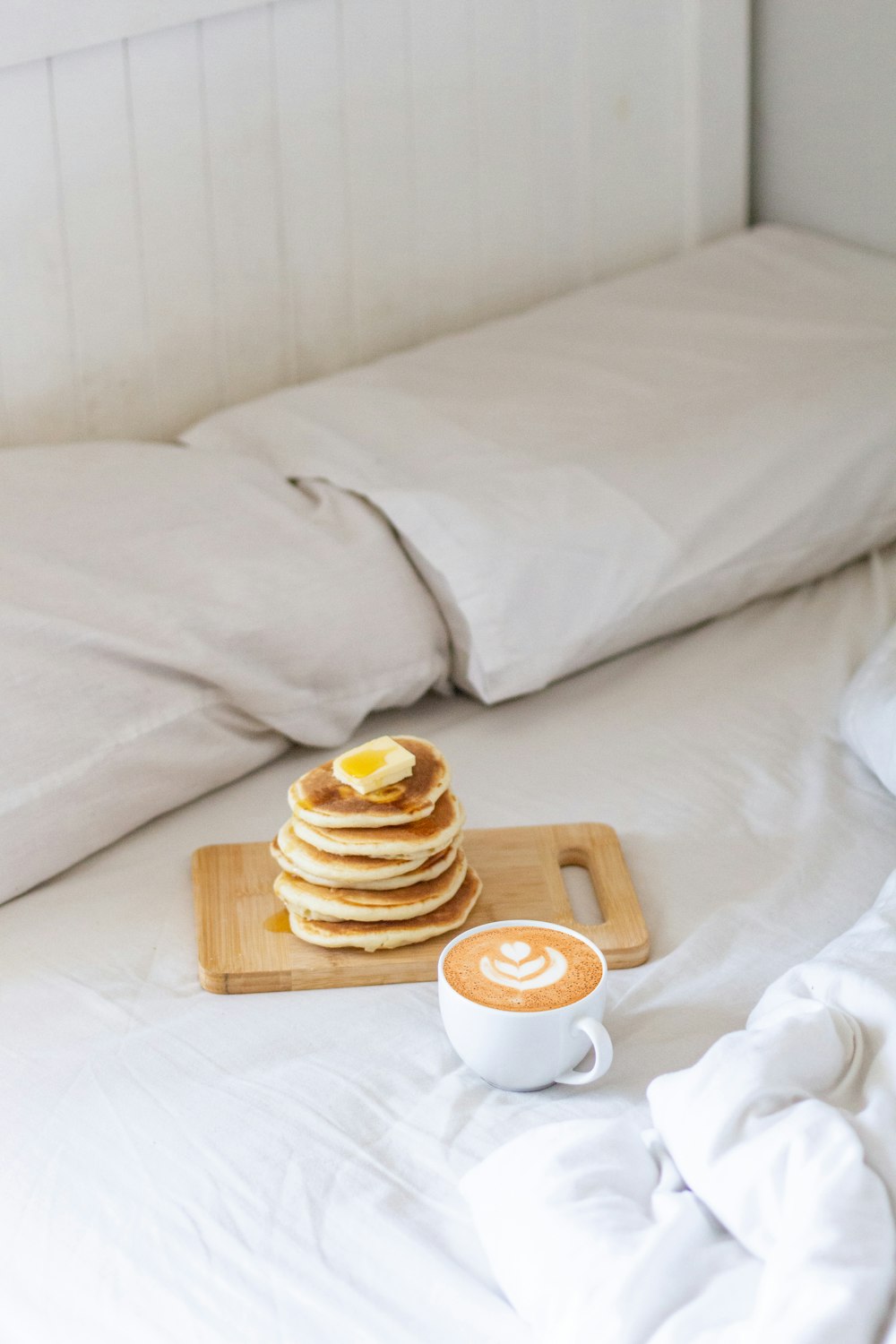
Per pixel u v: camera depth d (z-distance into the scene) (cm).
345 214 161
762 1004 80
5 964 93
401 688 120
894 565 146
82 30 131
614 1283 61
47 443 145
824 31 180
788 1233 61
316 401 143
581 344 154
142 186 143
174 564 113
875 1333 57
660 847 104
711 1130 66
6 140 132
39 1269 70
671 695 126
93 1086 81
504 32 167
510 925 84
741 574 133
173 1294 68
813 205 190
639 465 131
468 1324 65
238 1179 74
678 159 190
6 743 98
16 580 106
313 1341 65
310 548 119
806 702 123
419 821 92
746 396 140
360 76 156
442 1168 74
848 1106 70
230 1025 86
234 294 155
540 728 122
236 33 144
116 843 107
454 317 177
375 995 89
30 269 138
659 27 181
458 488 126
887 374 144
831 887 99
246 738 114
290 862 92
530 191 178
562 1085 80
